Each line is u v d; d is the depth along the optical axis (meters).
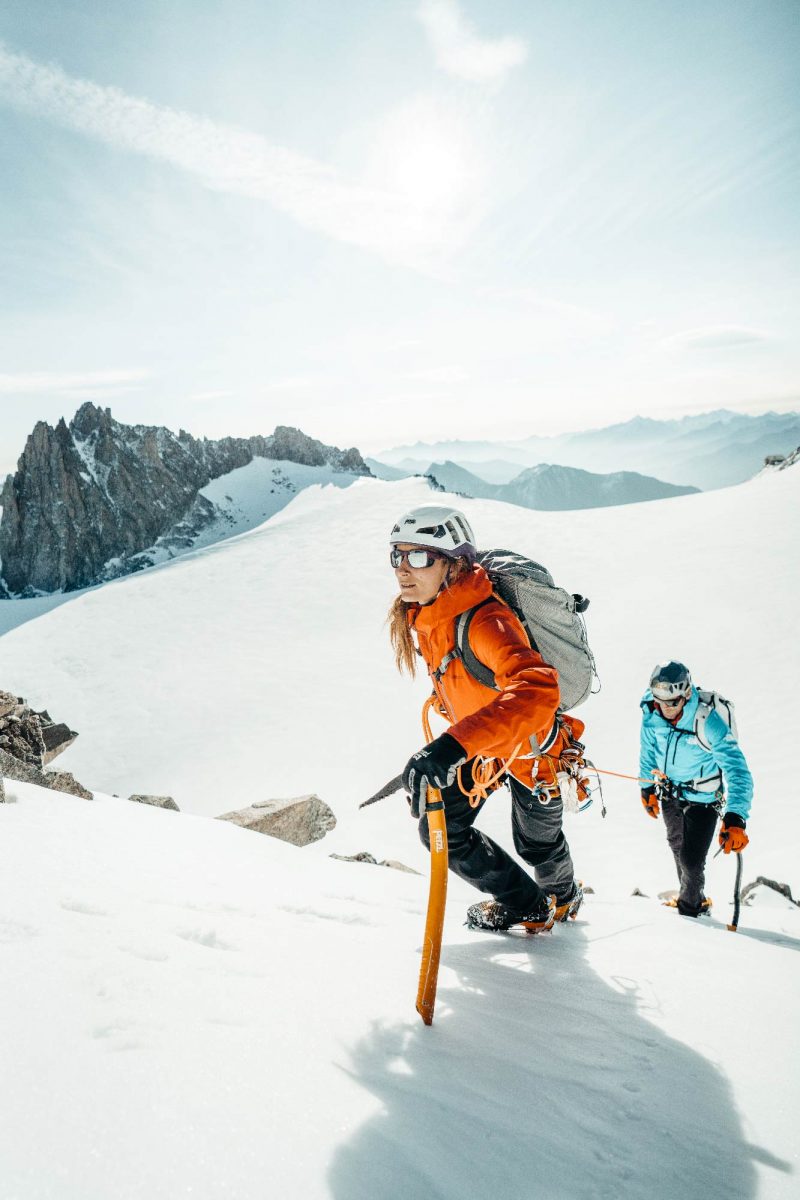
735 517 51.50
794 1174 1.34
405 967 2.23
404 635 2.65
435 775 1.82
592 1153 1.36
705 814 4.96
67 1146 1.08
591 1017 2.04
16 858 2.60
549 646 2.43
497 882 2.67
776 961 2.72
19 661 58.94
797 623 29.41
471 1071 1.59
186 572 77.44
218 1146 1.14
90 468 147.50
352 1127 1.26
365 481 155.88
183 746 38.00
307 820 9.30
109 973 1.69
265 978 1.90
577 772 2.68
